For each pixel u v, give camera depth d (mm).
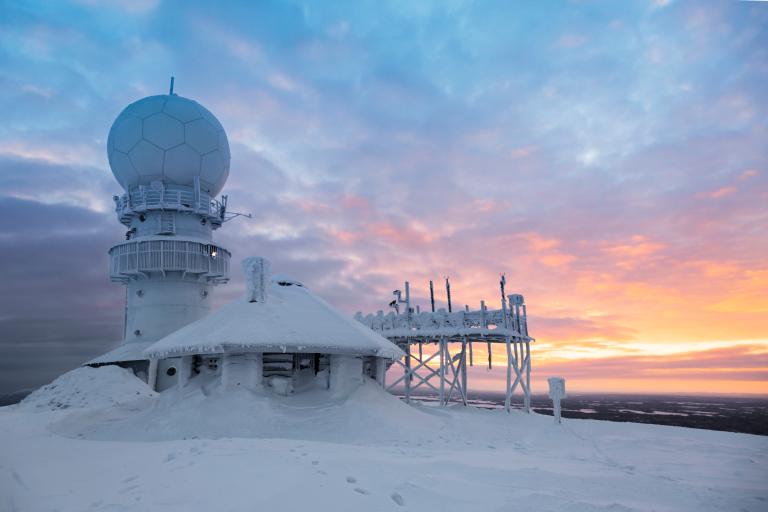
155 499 7105
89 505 7324
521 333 30094
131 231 42969
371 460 9461
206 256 41875
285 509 6562
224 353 20016
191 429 17672
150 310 40969
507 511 6867
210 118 43219
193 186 42281
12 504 7598
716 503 7742
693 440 17875
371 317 32062
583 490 8281
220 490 7309
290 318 21688
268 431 17203
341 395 20203
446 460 10102
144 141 40438
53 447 12742
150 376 37938
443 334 30047
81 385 34125
